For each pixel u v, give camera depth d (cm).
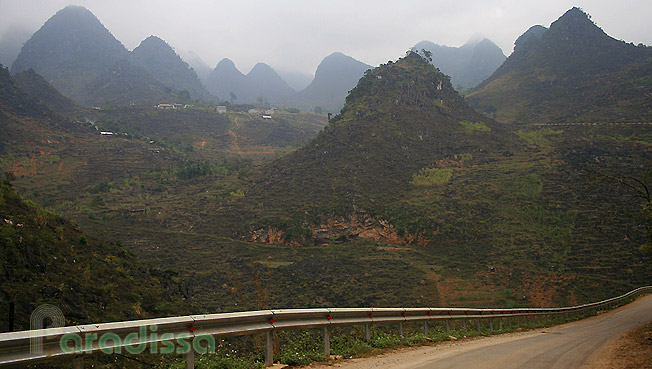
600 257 5681
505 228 6844
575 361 1139
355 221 8006
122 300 2778
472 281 5653
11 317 936
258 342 1234
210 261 6762
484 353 1241
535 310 2706
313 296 5419
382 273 5988
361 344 1220
